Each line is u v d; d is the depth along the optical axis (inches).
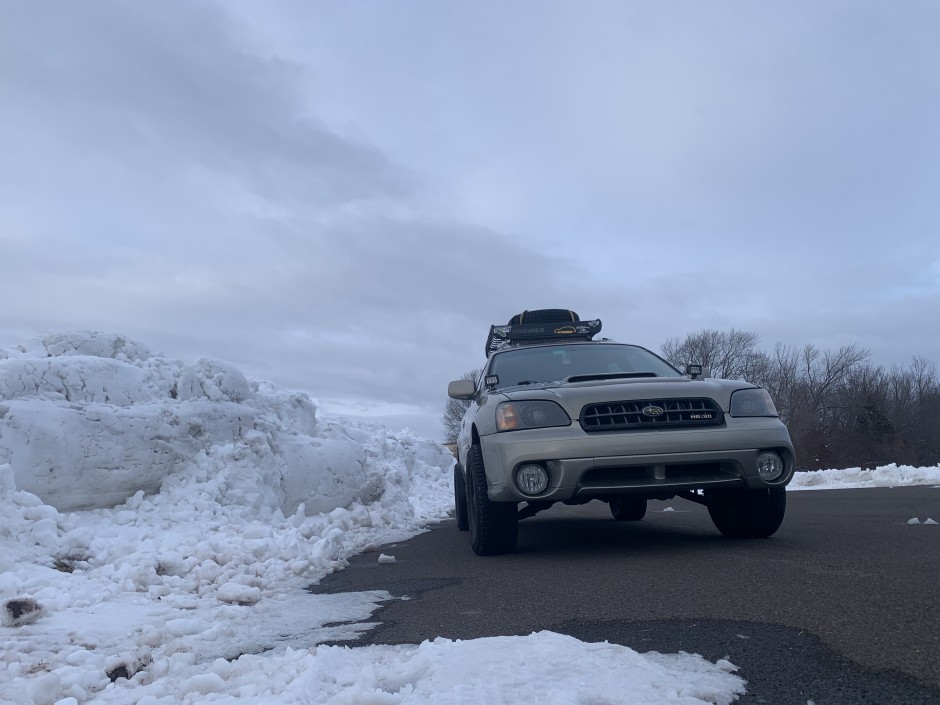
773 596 130.0
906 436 2112.5
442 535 282.7
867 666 90.7
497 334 347.3
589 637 110.3
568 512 382.3
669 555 185.5
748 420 192.1
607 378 220.1
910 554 167.8
